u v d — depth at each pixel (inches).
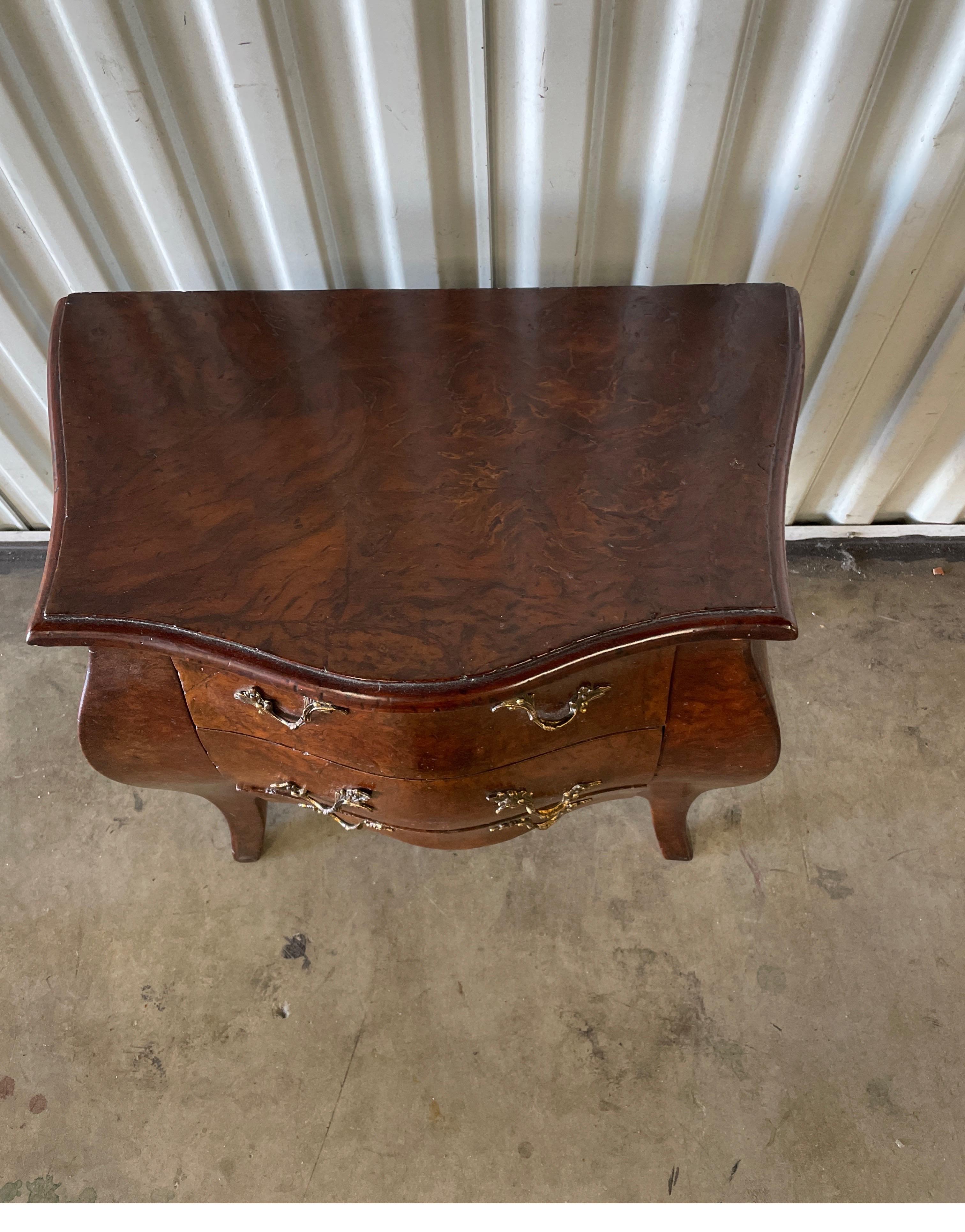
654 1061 41.3
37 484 53.3
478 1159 39.2
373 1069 41.5
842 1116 39.6
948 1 29.3
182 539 26.5
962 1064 40.6
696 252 38.9
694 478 27.3
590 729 29.4
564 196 35.8
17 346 43.3
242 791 37.2
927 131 33.4
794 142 34.0
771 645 54.9
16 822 49.5
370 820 34.6
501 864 47.3
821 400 46.7
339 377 31.1
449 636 24.1
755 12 29.6
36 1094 41.3
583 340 31.7
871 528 57.7
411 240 38.1
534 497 27.1
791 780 49.4
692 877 46.5
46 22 29.6
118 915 46.3
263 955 44.8
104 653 27.9
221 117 33.0
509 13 29.4
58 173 35.0
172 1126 40.4
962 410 47.8
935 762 49.8
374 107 32.4
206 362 31.7
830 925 44.7
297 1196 38.7
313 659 23.8
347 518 26.9
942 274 39.4
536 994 43.3
